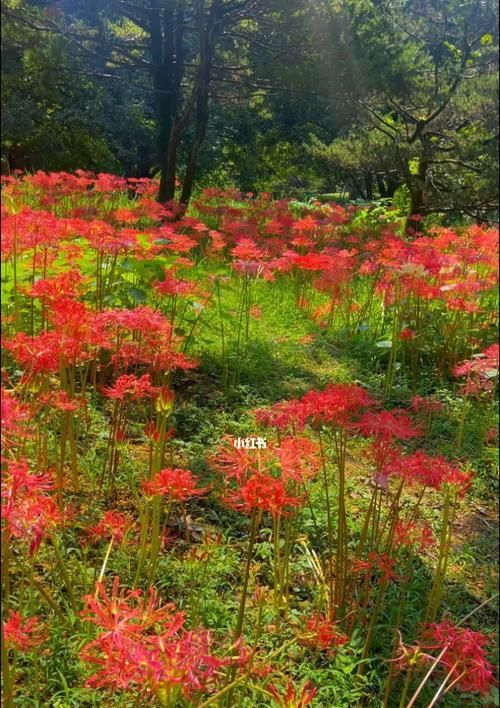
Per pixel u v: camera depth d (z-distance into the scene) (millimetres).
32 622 1619
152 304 3969
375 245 4664
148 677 1211
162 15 3090
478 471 3086
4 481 1357
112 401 3230
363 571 2432
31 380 1964
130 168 3959
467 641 1660
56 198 3471
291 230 6012
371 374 4086
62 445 2299
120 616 1405
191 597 2057
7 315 2471
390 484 3037
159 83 3252
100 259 3311
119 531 2062
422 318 4066
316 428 3205
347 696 1896
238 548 2533
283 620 2186
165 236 3834
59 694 1757
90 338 2283
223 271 4340
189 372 3809
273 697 1647
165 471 1824
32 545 1470
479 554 2613
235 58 4066
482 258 3277
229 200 6344
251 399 3590
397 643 2023
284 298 5039
